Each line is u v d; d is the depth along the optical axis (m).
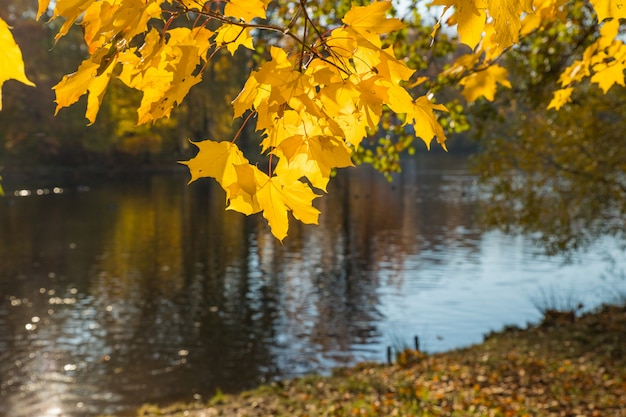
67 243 29.86
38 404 12.29
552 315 15.41
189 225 35.38
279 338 16.66
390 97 1.49
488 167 15.51
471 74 3.43
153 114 1.42
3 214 39.00
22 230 33.38
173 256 27.19
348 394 10.17
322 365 14.67
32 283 22.50
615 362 10.73
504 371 10.48
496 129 15.55
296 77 1.31
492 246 28.88
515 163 15.46
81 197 47.69
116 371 14.20
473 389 9.62
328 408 9.29
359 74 1.41
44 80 58.53
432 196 47.72
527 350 11.97
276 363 14.79
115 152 63.12
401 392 9.75
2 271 24.28
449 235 31.95
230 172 1.44
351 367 13.56
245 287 22.16
